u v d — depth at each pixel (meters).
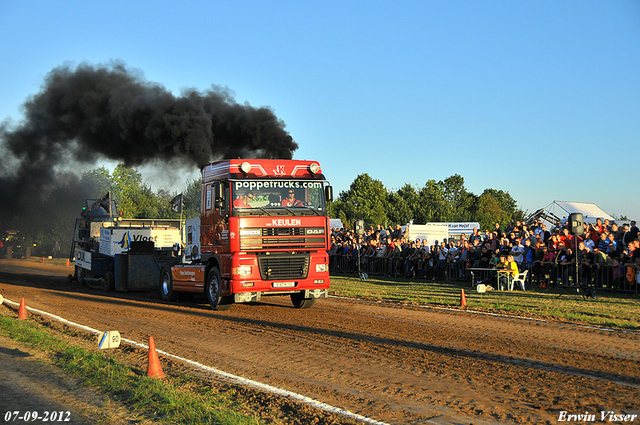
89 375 6.58
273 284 12.23
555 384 6.26
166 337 9.48
